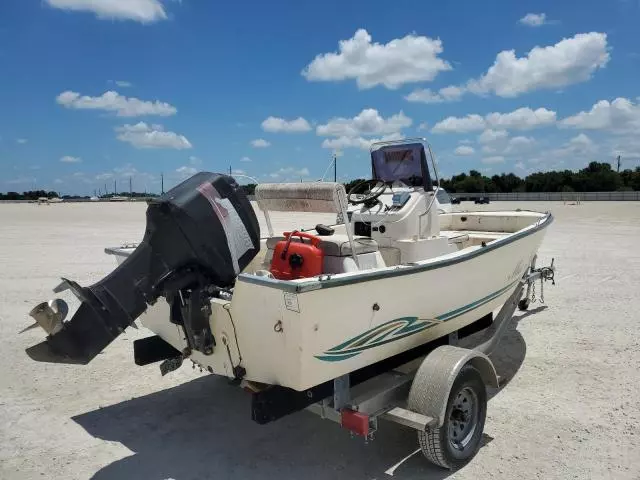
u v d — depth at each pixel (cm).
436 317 426
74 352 332
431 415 346
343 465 376
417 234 505
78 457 387
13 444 407
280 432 427
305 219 1848
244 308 322
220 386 526
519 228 714
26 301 830
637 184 7812
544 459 377
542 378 525
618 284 945
